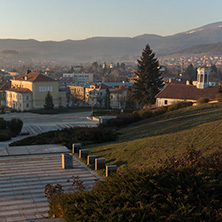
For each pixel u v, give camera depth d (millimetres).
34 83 108625
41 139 35281
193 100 64125
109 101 112688
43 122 75438
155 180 10117
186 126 36281
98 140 35781
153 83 86688
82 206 9648
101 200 9695
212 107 46438
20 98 108000
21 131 61500
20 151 29672
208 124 29516
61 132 38094
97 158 25266
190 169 10844
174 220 8828
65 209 9859
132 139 34719
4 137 48312
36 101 109875
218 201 9641
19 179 20875
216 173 11773
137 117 52500
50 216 11609
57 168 23859
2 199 17109
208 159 13516
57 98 114312
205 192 10078
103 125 51281
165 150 23656
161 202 9750
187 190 9867
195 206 9219
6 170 23109
